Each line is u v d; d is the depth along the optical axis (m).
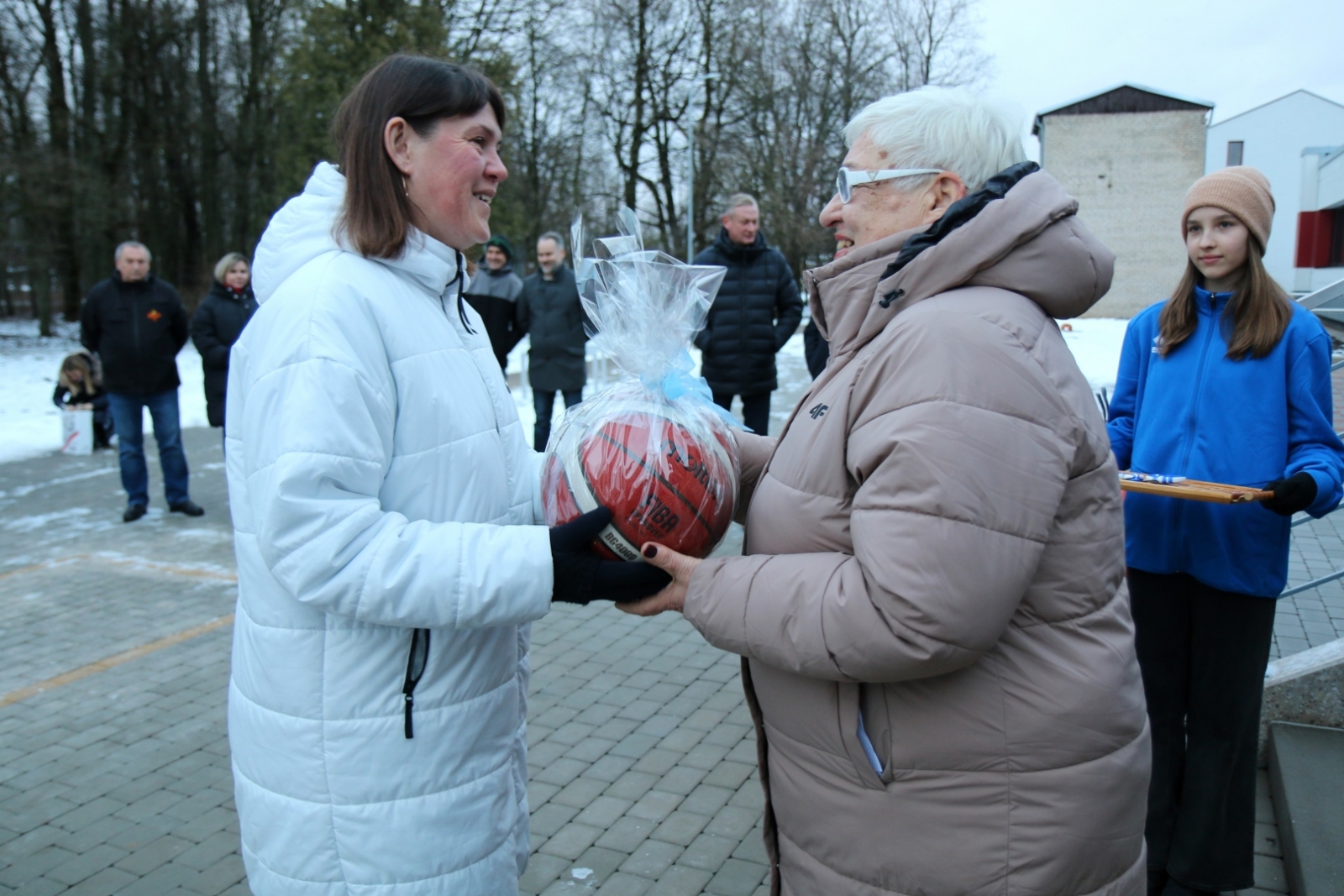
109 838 2.98
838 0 33.72
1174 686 2.51
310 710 1.48
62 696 4.01
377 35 22.34
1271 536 2.36
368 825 1.50
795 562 1.39
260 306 1.54
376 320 1.45
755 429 6.68
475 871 1.59
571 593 1.44
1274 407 2.36
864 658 1.29
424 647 1.50
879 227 1.56
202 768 3.41
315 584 1.36
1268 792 2.98
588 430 1.53
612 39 30.45
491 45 24.12
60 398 10.09
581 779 3.25
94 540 6.46
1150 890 2.55
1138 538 2.50
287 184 25.59
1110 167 32.97
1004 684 1.37
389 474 1.48
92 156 24.25
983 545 1.24
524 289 7.92
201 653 4.46
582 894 2.65
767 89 32.25
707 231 33.62
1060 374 1.34
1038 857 1.37
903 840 1.43
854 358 1.47
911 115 1.52
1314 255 21.44
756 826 2.96
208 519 7.04
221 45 27.45
